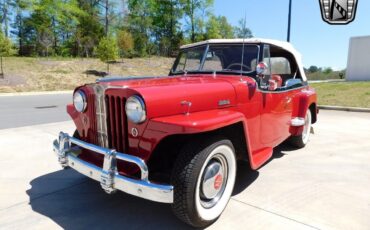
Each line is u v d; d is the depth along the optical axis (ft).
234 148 10.72
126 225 9.64
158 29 133.59
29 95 51.11
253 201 11.13
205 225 9.48
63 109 34.14
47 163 15.07
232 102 10.80
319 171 14.25
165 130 8.52
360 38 77.05
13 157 15.96
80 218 10.03
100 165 9.97
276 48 14.10
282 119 14.69
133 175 9.33
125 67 84.33
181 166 8.70
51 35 108.68
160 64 95.30
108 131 9.77
